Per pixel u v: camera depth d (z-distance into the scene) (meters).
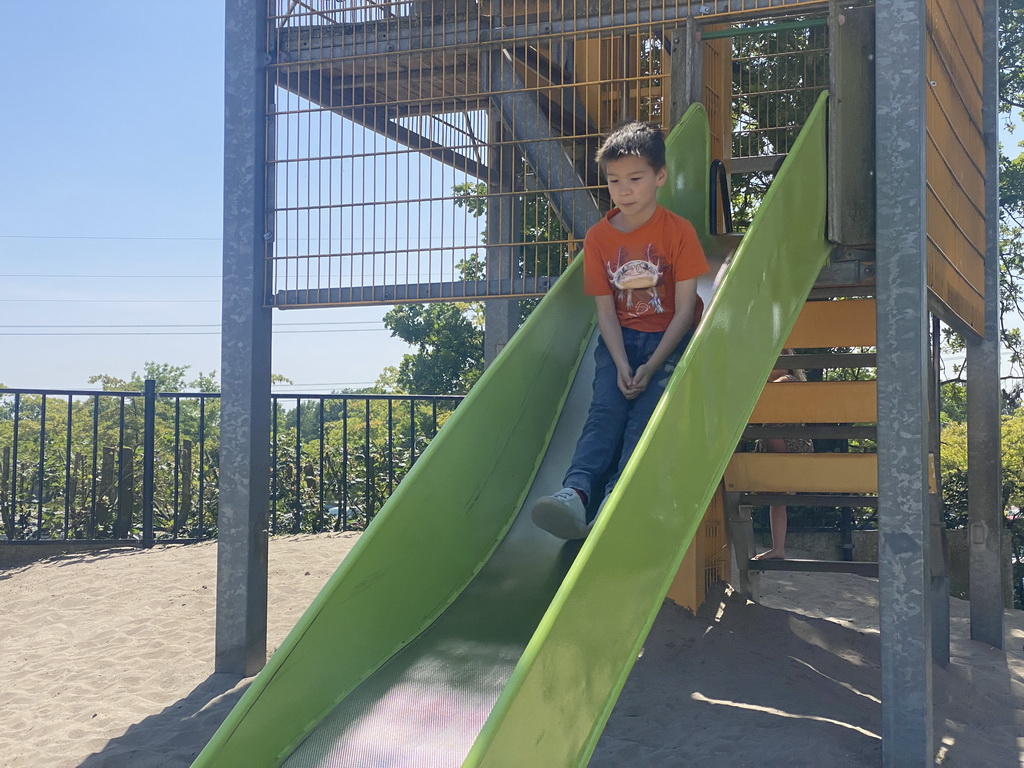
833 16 4.03
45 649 5.34
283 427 10.59
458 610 2.93
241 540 4.88
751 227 3.22
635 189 3.34
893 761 3.59
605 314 3.43
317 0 5.15
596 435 3.18
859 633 5.86
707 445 2.86
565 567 3.06
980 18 6.62
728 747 3.71
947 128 5.12
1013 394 14.46
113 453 8.61
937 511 5.86
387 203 4.97
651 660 4.78
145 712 4.34
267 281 5.09
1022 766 4.11
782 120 8.60
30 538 8.52
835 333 5.25
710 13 4.46
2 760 3.82
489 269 6.16
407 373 24.20
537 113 4.98
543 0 5.13
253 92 5.04
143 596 6.23
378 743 2.36
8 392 8.12
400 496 2.79
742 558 5.93
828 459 5.31
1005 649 6.48
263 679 2.35
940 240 4.84
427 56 5.15
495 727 1.89
